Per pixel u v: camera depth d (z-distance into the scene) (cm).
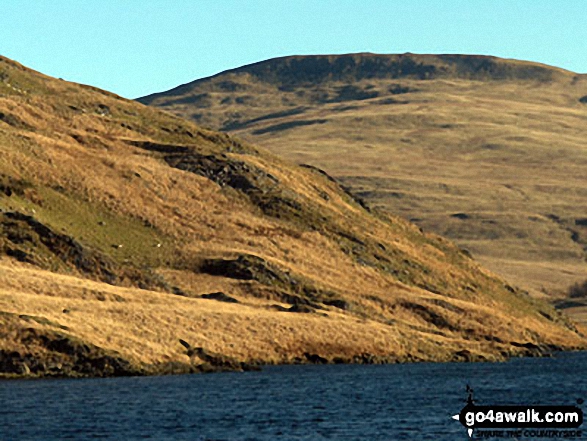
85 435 7525
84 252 16450
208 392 9988
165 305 14062
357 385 10956
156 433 7619
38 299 12631
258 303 16350
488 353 16350
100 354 11262
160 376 11381
